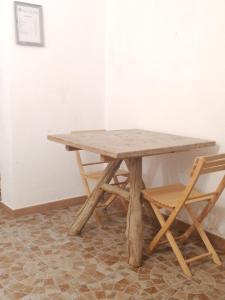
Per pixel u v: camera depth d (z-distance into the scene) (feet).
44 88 10.43
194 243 8.61
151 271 7.25
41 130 10.55
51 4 10.21
